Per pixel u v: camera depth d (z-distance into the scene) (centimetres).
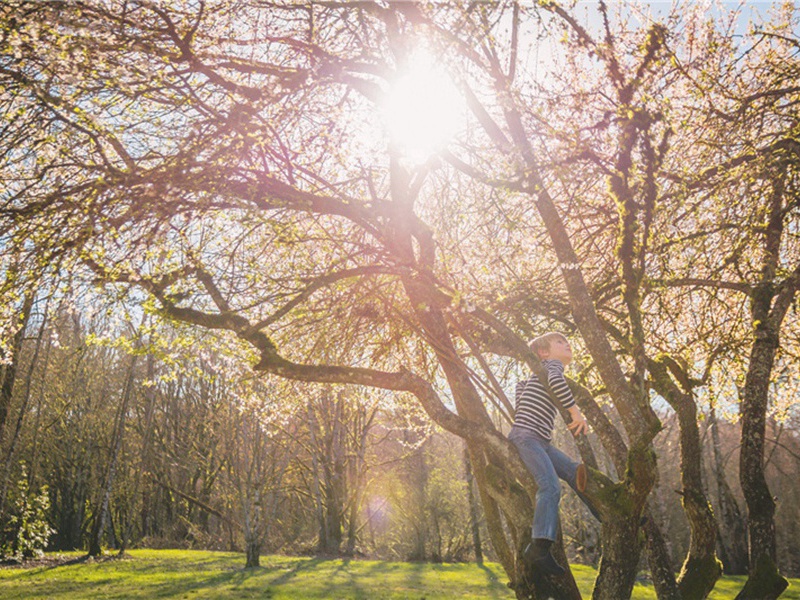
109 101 624
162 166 575
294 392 1038
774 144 789
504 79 603
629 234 557
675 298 935
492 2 584
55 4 519
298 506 4003
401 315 620
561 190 771
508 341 551
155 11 548
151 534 4197
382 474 3500
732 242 834
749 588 780
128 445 3603
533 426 523
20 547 2473
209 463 3441
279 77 631
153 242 589
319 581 1995
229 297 653
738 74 891
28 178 637
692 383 863
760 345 820
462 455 3266
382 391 1059
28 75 588
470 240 770
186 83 574
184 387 3788
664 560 635
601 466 2462
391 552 3281
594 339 561
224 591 1722
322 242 700
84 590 1711
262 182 590
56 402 3422
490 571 2489
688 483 761
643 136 559
